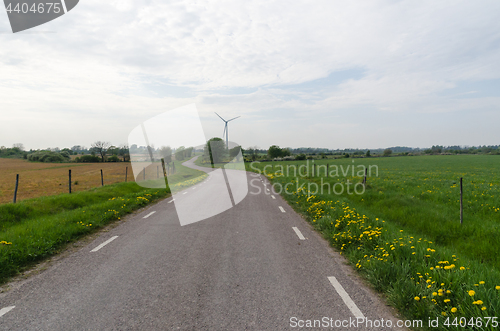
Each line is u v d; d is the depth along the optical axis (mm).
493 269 4688
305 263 5238
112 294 4004
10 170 52812
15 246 5707
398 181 20656
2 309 3586
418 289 3885
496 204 10648
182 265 5152
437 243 7137
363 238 6270
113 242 6719
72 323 3260
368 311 3541
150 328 3160
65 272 4855
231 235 7281
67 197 12570
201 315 3436
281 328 3156
